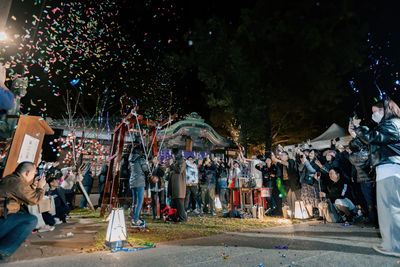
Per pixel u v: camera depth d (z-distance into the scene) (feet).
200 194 25.95
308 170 20.17
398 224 8.77
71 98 44.60
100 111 47.91
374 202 15.80
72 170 26.00
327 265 7.67
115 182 20.33
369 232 13.25
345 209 17.03
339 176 17.83
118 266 7.65
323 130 30.71
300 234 13.06
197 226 16.12
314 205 19.92
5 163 10.45
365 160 15.70
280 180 22.09
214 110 33.40
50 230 14.53
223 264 7.80
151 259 8.40
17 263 8.04
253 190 22.15
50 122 42.24
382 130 9.44
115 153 22.72
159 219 19.86
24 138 11.27
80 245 10.80
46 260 8.38
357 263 7.82
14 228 8.66
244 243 10.92
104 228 15.49
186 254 9.04
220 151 43.75
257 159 25.84
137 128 23.34
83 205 29.45
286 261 8.08
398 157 9.23
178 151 19.19
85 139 45.27
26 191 9.10
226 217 20.98
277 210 22.47
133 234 13.25
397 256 8.46
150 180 16.38
